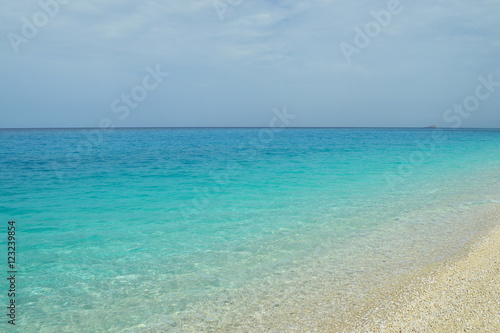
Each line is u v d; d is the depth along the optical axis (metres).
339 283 6.95
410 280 6.88
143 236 10.11
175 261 8.23
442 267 7.39
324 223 11.24
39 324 5.62
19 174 23.11
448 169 24.16
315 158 33.53
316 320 5.62
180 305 6.21
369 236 9.87
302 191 16.66
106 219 11.94
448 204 13.51
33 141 74.88
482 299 5.79
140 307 6.16
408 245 9.02
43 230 10.70
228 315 5.86
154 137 103.50
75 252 8.84
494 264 7.24
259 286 6.90
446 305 5.74
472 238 9.28
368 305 6.01
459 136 99.00
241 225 11.14
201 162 30.56
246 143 68.06
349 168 25.42
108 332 5.41
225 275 7.44
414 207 13.18
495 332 4.86
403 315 5.57
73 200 15.05
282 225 11.09
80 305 6.24
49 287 6.94
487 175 21.09
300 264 7.96
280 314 5.86
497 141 66.00
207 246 9.25
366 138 90.69
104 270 7.75
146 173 23.55
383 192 16.23
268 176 21.73
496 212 11.97
